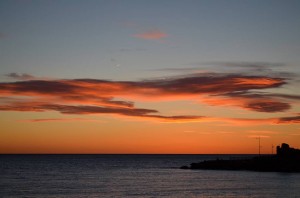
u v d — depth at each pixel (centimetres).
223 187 9675
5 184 10425
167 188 9569
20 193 8512
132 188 9562
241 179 11919
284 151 17712
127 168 19025
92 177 13000
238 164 17162
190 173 14975
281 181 11119
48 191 8888
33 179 12062
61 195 8238
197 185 10219
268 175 13450
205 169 17488
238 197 7919
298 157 16912
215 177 12800
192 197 7981
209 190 9094
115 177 13062
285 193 8450
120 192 8775
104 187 9788
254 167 16412
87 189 9331
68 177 12938
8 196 8056
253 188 9400
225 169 16975
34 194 8362
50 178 12475
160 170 17200
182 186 9994
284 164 16088
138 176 13475
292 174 13888
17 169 17350
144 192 8788
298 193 8450
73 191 8919
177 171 16338
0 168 18025
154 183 10875
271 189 9169
